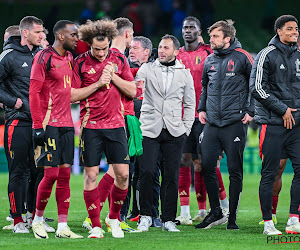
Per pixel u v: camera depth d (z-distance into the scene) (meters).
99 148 18.69
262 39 73.38
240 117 21.75
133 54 24.00
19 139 20.61
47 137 18.50
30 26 20.91
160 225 22.98
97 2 71.31
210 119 22.17
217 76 22.06
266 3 78.88
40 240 18.41
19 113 20.58
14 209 20.62
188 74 21.62
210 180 22.34
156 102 21.19
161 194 23.17
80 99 18.58
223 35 21.89
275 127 20.27
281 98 20.36
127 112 20.70
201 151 22.52
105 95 18.55
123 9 68.62
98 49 18.19
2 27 74.50
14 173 20.69
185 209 24.30
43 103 18.55
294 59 20.50
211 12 68.06
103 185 20.72
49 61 18.38
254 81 20.25
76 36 18.61
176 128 21.02
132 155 19.70
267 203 20.23
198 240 18.67
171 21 68.50
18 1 78.12
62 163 18.84
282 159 22.81
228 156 21.83
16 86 20.80
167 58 21.41
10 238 18.92
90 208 19.00
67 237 18.98
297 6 78.19
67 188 19.09
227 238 19.22
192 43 26.27
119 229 19.39
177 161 21.09
